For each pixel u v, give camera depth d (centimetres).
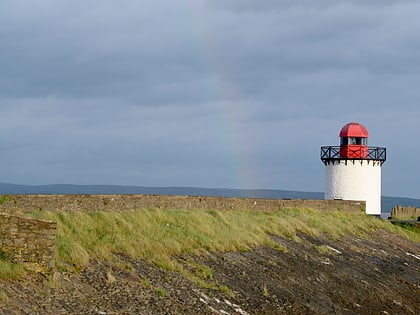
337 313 2683
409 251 4512
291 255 3325
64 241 2273
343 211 5150
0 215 1969
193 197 3584
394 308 3028
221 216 3484
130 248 2500
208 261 2770
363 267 3597
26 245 1991
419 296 3369
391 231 5019
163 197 3328
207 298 2338
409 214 6338
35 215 2417
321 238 3969
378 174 5875
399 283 3516
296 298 2694
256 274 2827
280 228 3756
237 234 3253
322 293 2877
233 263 2859
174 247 2722
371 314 2820
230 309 2323
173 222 3061
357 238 4359
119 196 2977
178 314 2094
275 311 2462
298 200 4684
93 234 2511
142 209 3053
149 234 2758
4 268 1883
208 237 3042
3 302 1702
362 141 5859
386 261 3944
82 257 2212
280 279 2866
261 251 3200
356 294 3050
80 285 2044
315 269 3212
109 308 1956
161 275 2391
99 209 2841
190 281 2439
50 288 1931
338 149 5850
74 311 1845
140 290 2173
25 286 1872
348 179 5809
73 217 2553
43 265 2008
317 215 4575
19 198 2466
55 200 2612
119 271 2270
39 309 1775
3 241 1967
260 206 4212
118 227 2683
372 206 5838
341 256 3684
